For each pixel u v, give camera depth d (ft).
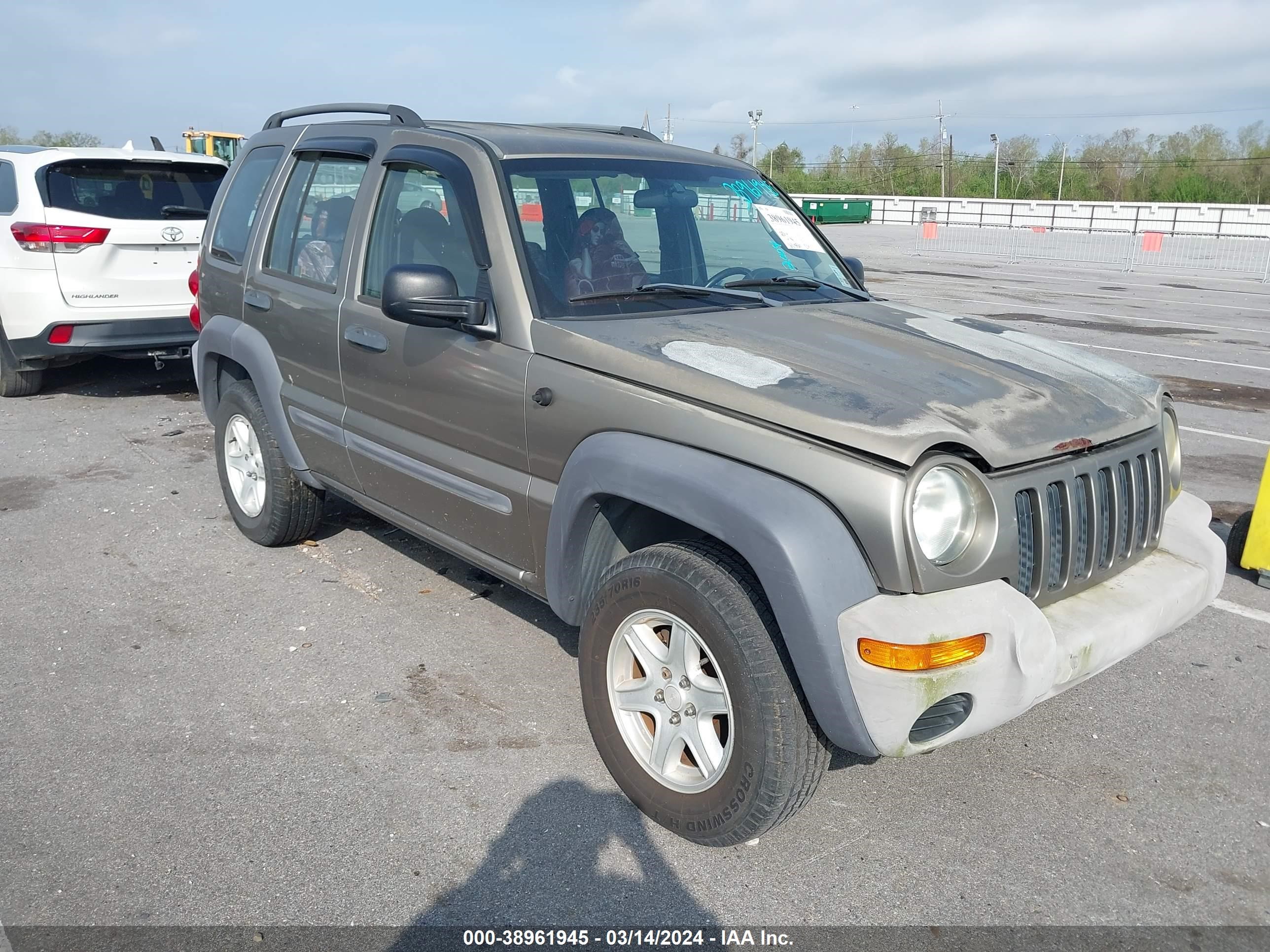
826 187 287.28
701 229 13.32
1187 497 11.67
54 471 21.80
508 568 11.96
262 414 16.38
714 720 9.55
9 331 26.66
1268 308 55.88
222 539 17.92
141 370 33.22
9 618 14.65
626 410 9.91
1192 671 13.67
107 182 26.76
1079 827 10.32
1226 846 10.06
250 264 16.15
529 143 12.69
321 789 10.62
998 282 69.31
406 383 12.64
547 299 11.23
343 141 14.62
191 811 10.21
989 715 8.63
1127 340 42.86
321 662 13.44
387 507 14.06
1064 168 258.16
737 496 8.73
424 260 12.66
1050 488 9.26
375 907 8.92
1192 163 245.86
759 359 9.98
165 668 13.23
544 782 10.83
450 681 12.96
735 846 9.80
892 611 8.20
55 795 10.43
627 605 9.84
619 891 9.21
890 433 8.41
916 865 9.68
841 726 8.40
